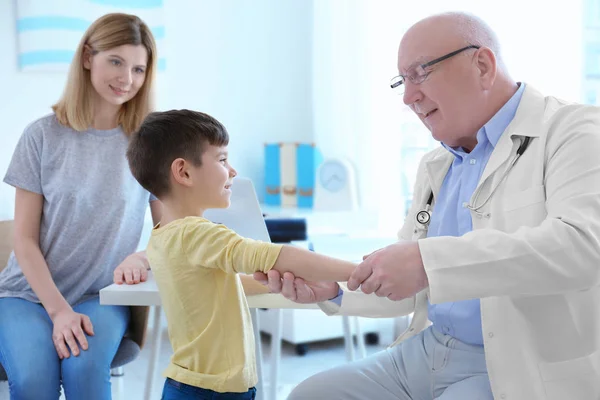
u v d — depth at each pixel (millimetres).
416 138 3658
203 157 1506
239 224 1879
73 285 2053
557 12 2832
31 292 2004
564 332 1266
